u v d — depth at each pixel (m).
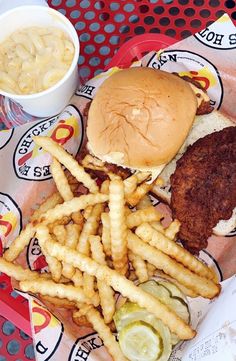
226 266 0.62
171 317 0.56
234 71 0.65
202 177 0.59
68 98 0.66
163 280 0.60
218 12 0.71
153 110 0.58
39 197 0.63
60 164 0.61
